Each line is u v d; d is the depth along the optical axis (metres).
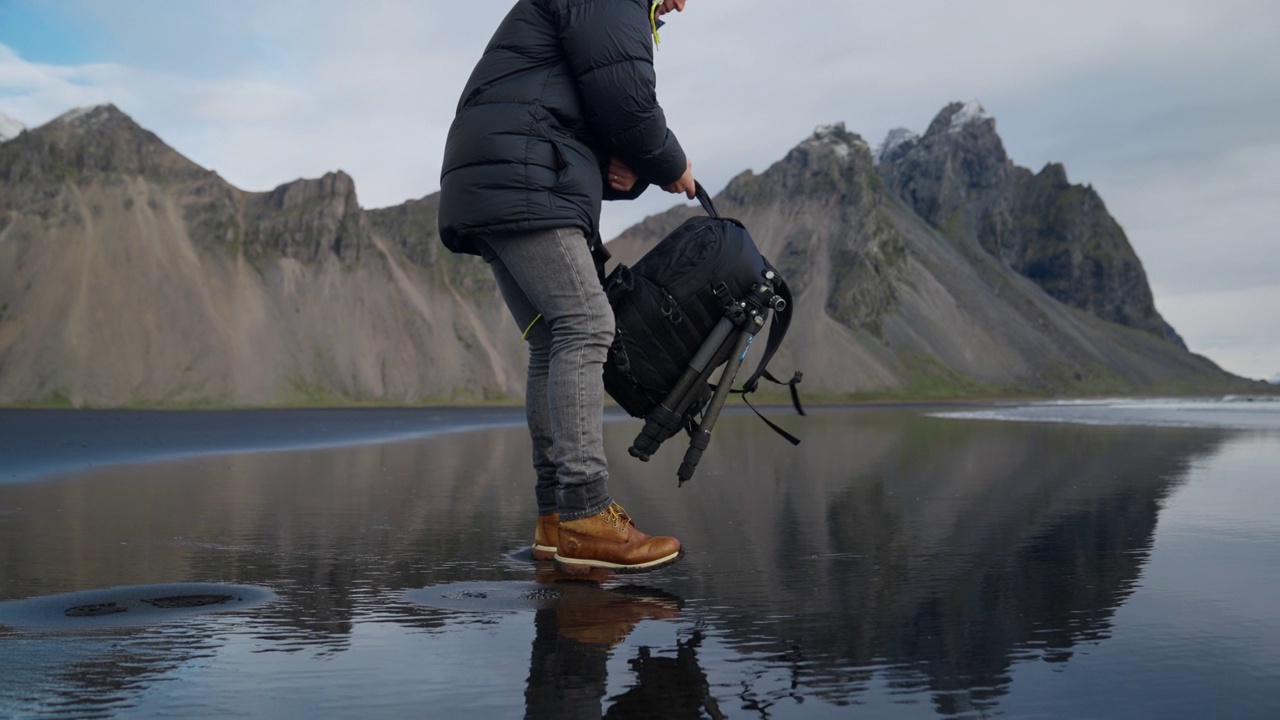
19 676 1.93
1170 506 5.73
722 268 3.26
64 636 2.30
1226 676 1.97
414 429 25.06
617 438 18.53
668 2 3.51
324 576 3.28
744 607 2.73
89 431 20.44
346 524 4.87
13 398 96.69
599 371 3.29
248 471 9.06
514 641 2.28
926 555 3.80
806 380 151.88
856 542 4.21
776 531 4.63
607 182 3.50
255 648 2.19
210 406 103.81
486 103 3.19
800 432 21.50
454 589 3.02
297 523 4.92
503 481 7.93
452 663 2.06
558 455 3.28
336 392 117.25
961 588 3.05
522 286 3.31
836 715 1.69
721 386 3.30
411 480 8.02
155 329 109.56
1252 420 26.19
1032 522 4.97
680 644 2.25
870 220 191.50
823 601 2.83
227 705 1.74
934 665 2.06
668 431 3.31
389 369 124.31
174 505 5.82
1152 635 2.37
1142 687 1.89
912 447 13.91
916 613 2.64
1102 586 3.09
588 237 3.33
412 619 2.54
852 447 14.10
